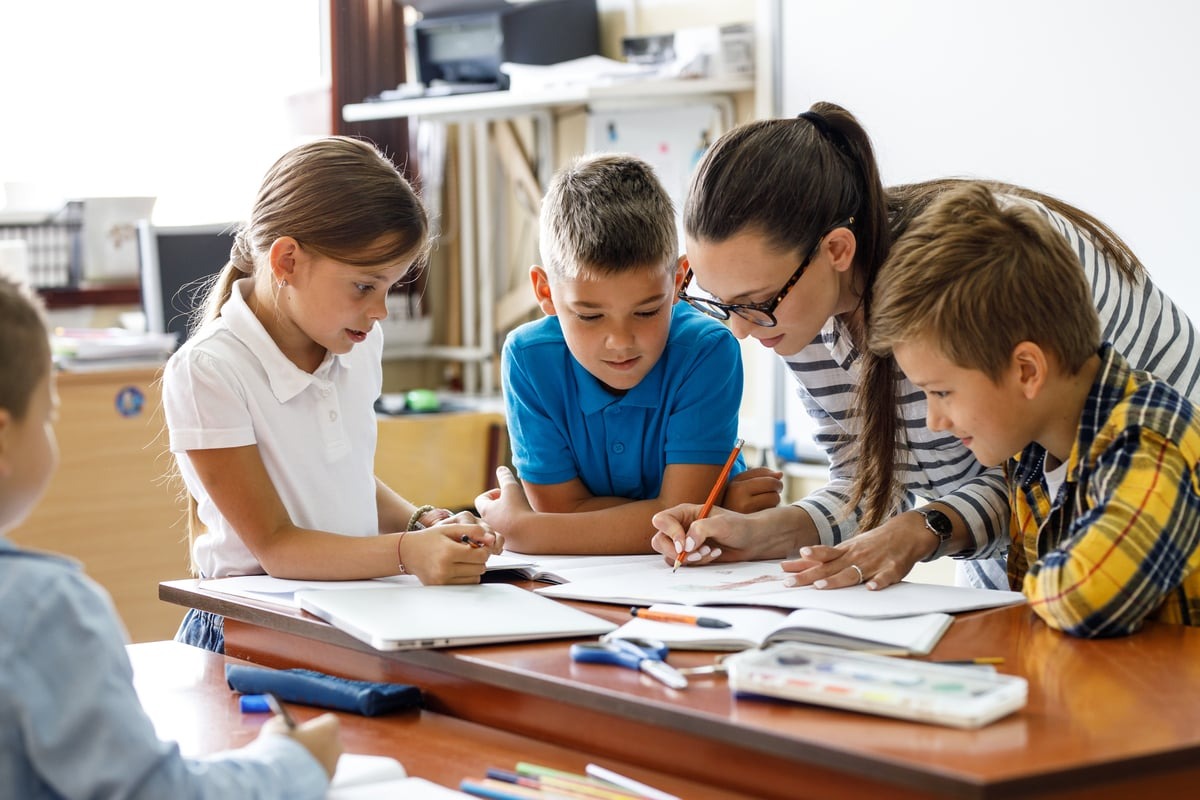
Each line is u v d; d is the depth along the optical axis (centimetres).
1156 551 112
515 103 328
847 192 137
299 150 153
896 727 90
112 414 316
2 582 82
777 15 316
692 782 96
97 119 382
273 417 156
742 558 147
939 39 286
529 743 106
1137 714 93
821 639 109
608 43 370
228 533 154
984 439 119
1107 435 117
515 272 402
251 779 88
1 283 88
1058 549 116
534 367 168
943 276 116
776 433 324
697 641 109
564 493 171
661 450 169
